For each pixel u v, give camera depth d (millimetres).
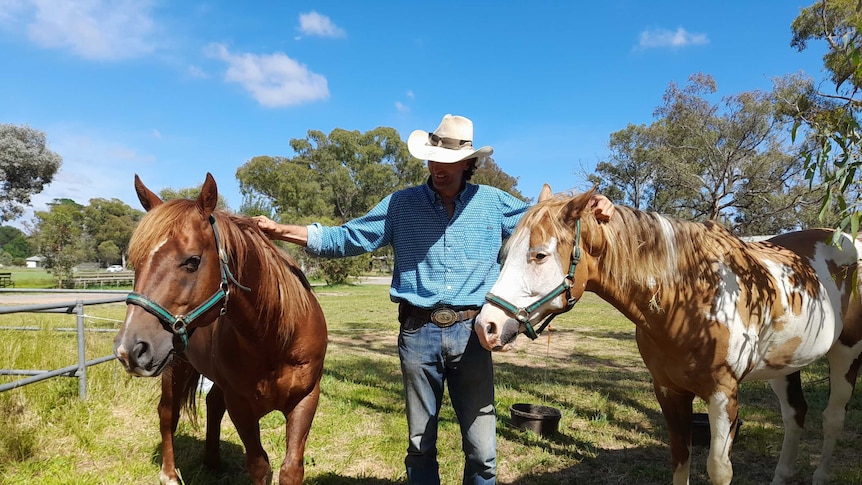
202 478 3129
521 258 1938
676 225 2299
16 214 28594
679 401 2473
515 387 5594
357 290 23531
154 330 1672
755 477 3277
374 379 5980
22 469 3115
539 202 2117
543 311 1951
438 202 2209
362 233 2357
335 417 4410
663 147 26969
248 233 2131
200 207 1853
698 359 2236
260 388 2256
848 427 4086
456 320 2148
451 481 3131
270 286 2131
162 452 3365
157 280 1700
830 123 1946
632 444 3832
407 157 50438
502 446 3779
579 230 2016
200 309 1798
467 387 2205
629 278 2170
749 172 23594
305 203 42562
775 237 3180
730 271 2324
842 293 2844
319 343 2418
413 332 2211
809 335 2576
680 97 26656
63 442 3541
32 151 27656
